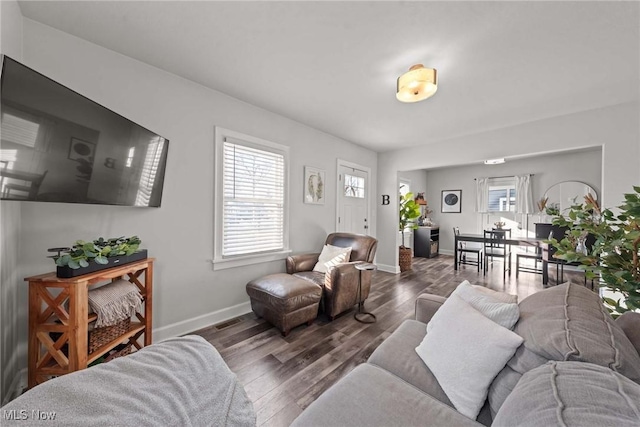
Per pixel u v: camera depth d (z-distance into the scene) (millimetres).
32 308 1257
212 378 808
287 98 2631
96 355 1354
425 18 1525
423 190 6820
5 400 1369
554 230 4359
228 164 2611
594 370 614
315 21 1566
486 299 1265
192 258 2334
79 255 1323
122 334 1574
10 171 1064
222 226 2547
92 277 1311
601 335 788
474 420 896
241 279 2729
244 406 811
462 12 1475
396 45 1780
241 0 1415
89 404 596
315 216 3639
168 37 1731
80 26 1636
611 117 2662
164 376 735
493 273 4672
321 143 3689
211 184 2457
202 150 2389
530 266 5281
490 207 5934
